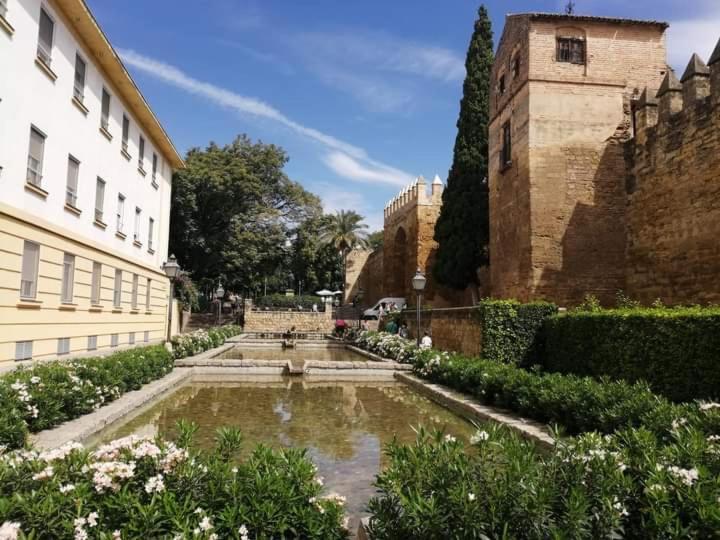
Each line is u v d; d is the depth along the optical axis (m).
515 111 20.08
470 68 31.30
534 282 18.09
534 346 15.44
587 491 3.60
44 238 13.12
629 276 17.83
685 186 15.10
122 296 20.00
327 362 18.02
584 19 19.05
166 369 15.61
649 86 19.11
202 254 41.88
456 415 11.19
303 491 3.90
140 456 3.76
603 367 11.98
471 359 14.34
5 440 6.55
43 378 8.57
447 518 3.32
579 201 18.39
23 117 12.10
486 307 15.57
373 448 8.23
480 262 30.03
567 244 18.22
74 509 3.24
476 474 3.70
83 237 15.82
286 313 46.34
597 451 3.92
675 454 4.09
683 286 15.12
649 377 10.38
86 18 14.48
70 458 3.73
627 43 19.23
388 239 52.53
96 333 17.05
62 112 14.22
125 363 12.05
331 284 66.88
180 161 28.39
